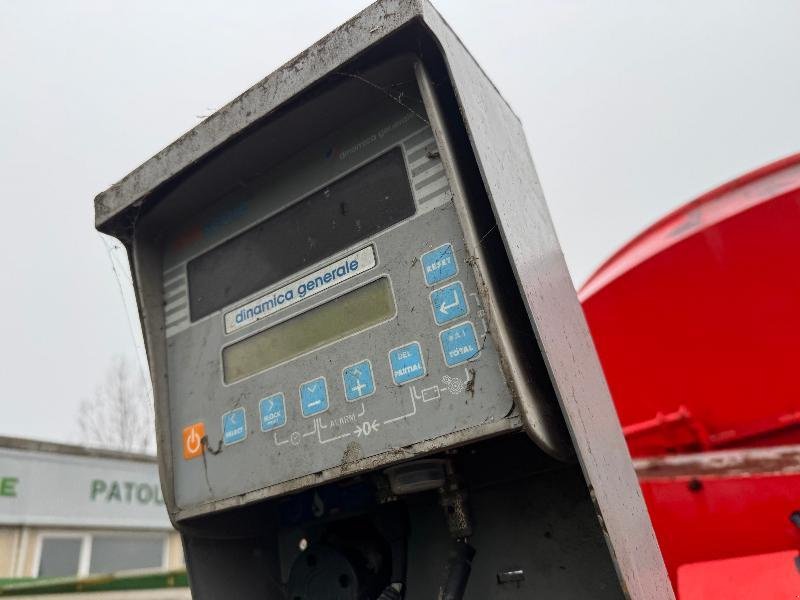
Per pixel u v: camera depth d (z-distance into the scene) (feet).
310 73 3.38
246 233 4.06
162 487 3.75
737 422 5.92
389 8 3.16
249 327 3.82
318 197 3.79
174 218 4.38
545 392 3.02
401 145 3.52
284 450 3.40
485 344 2.89
